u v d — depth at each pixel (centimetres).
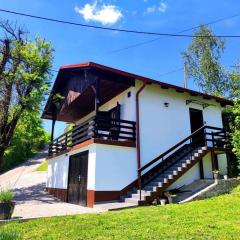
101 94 1466
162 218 758
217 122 1673
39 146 4509
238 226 655
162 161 1350
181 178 1309
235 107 1523
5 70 1770
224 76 2594
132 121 1312
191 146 1492
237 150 1350
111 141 1198
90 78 1334
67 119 2045
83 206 1188
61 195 1509
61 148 1662
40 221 787
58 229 686
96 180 1127
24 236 639
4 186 2072
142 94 1384
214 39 2611
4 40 1788
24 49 1814
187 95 1559
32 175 2620
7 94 1747
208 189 1159
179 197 1141
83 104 1658
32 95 1717
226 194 1161
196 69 2680
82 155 1302
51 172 1794
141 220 743
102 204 1084
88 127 1276
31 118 1956
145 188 1191
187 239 561
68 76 1697
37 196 1630
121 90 1419
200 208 888
